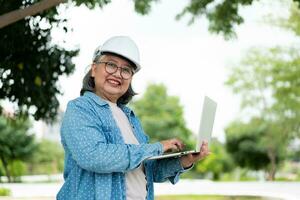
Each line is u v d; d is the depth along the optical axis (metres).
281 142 26.92
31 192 14.35
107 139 2.40
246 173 28.62
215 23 6.72
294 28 22.91
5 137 21.25
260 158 28.14
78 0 5.60
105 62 2.50
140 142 2.64
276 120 26.25
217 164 27.00
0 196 12.88
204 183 19.67
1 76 6.02
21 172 23.61
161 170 2.74
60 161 30.95
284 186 17.19
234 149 28.42
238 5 6.54
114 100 2.60
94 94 2.50
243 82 26.14
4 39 5.79
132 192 2.47
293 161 30.64
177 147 2.46
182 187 16.42
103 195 2.34
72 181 2.42
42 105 6.30
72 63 6.21
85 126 2.35
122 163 2.29
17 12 4.45
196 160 2.63
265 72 25.33
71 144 2.34
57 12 5.66
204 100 2.55
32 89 6.15
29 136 23.38
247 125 27.58
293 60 24.38
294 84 24.44
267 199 11.90
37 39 5.89
